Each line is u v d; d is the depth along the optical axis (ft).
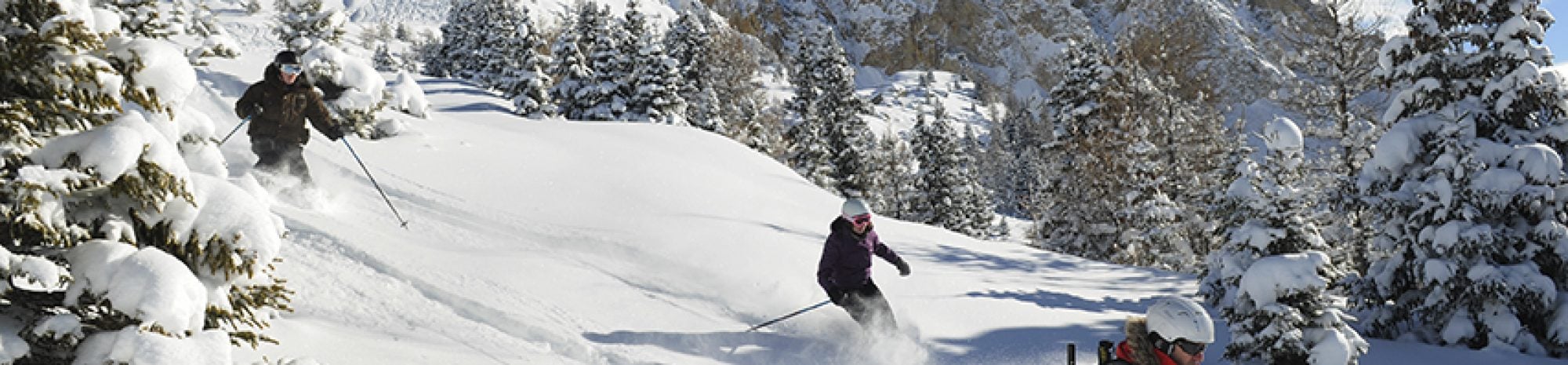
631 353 19.99
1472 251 29.19
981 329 25.21
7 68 10.69
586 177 40.88
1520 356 27.99
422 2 381.60
